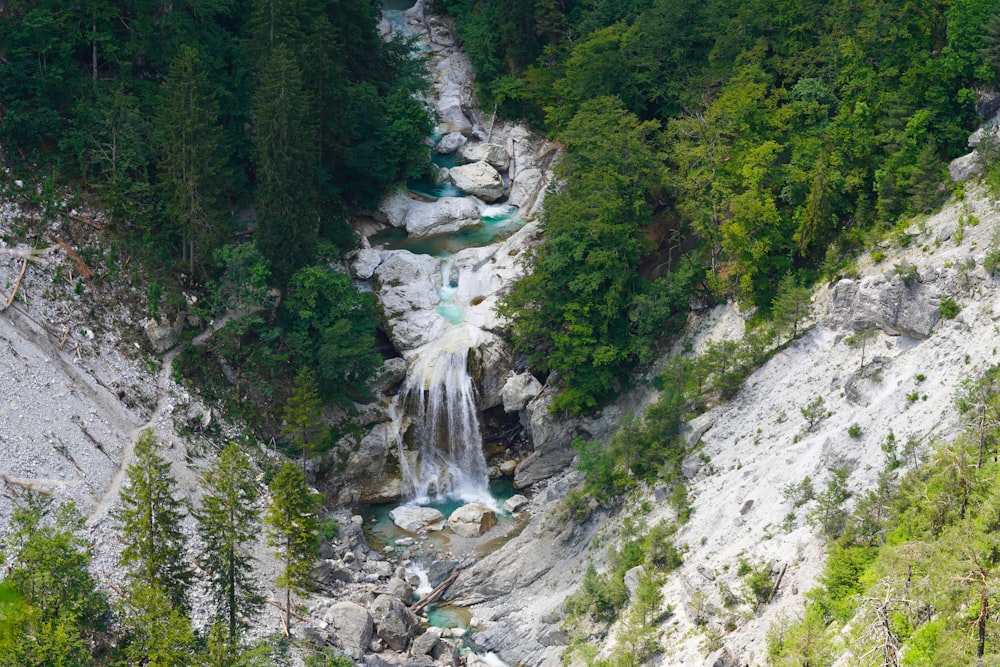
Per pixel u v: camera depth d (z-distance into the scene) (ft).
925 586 199.62
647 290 337.72
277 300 341.00
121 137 338.95
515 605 299.17
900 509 235.20
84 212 333.01
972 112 317.42
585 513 309.42
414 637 291.17
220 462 274.57
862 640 194.90
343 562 308.60
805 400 290.56
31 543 239.50
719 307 332.39
